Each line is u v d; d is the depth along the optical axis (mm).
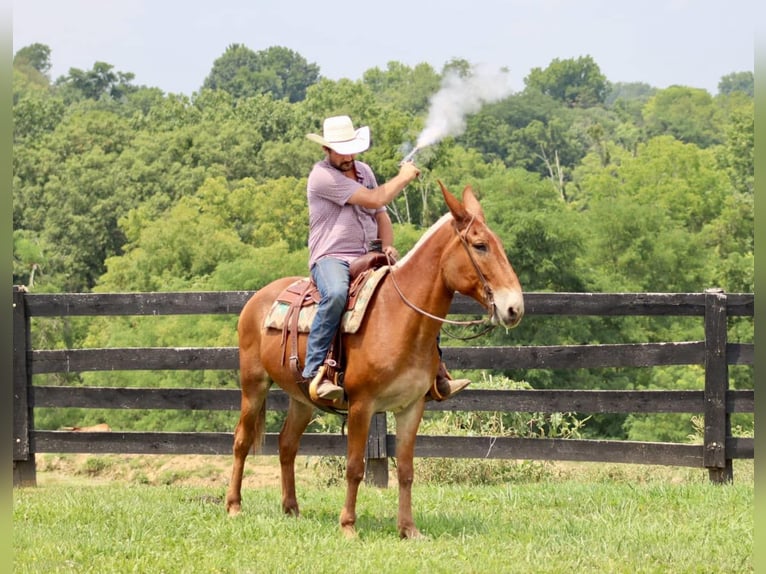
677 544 7969
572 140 97062
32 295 12344
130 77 139125
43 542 8180
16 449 12398
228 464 16047
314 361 8273
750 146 90875
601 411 11695
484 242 7758
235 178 80125
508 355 11781
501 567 7359
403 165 8570
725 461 11477
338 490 11477
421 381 8125
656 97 129625
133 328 48750
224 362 12203
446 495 10703
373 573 7199
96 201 79188
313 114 90938
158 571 7359
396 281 8133
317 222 8688
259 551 7902
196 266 59781
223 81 157250
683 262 58219
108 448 12406
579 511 9602
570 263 49094
